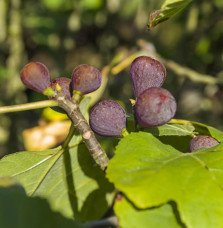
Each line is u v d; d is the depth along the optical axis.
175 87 2.09
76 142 0.66
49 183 0.65
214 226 0.46
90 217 0.63
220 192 0.48
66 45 2.32
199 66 1.95
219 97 2.31
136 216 0.48
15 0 2.05
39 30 2.35
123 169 0.50
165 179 0.49
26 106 0.54
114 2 2.22
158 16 0.64
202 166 0.50
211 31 1.92
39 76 0.55
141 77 0.59
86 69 0.56
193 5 1.87
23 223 0.47
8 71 2.07
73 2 2.15
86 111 0.71
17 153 0.66
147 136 0.55
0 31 2.01
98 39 2.58
